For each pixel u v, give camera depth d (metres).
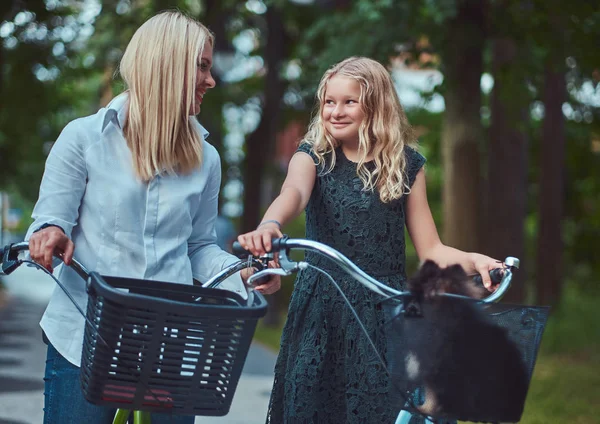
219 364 2.58
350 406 3.21
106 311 2.51
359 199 3.29
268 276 2.81
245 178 17.03
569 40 9.90
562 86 14.37
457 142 10.09
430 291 2.48
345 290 3.26
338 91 3.29
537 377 9.80
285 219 3.11
